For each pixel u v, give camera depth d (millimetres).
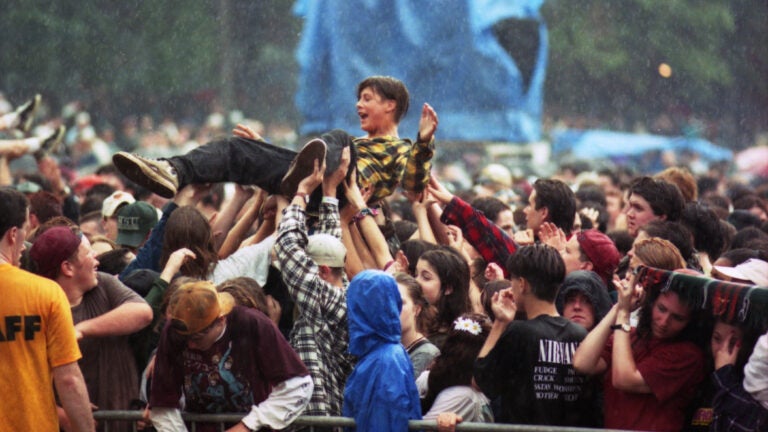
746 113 130500
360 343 18234
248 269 21562
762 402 16562
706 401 17672
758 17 131500
